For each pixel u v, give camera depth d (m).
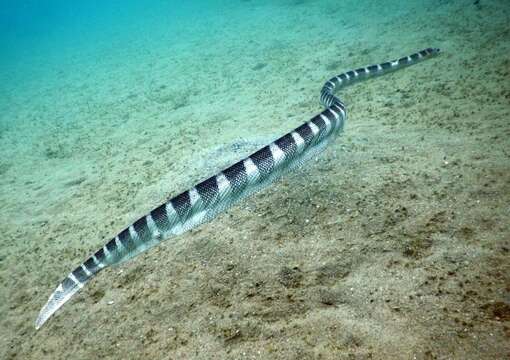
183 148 0.85
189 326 0.40
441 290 0.35
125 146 0.98
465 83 0.76
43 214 0.75
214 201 0.54
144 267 0.50
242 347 0.36
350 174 0.54
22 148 1.22
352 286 0.38
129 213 0.64
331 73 1.07
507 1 1.15
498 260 0.36
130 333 0.41
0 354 0.45
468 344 0.30
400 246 0.41
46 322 0.47
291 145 0.58
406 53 1.04
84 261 0.55
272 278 0.42
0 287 0.57
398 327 0.33
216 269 0.46
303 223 0.48
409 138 0.60
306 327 0.35
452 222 0.42
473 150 0.52
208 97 1.18
